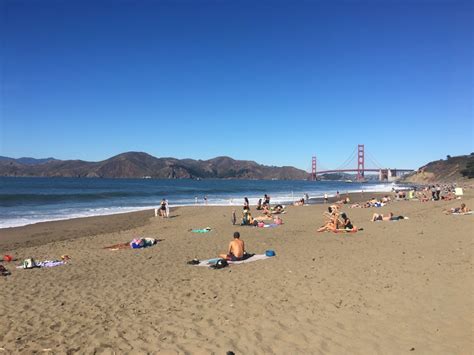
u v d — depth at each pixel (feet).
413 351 17.17
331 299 24.34
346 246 44.24
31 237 64.95
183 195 211.00
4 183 350.02
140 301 25.45
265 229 66.49
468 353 16.84
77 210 114.62
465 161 556.92
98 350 17.98
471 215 73.77
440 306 22.43
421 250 39.55
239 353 17.29
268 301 24.48
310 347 17.78
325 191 280.10
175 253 44.37
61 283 31.19
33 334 20.12
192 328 20.35
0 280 32.42
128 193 205.46
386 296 24.52
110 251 47.44
